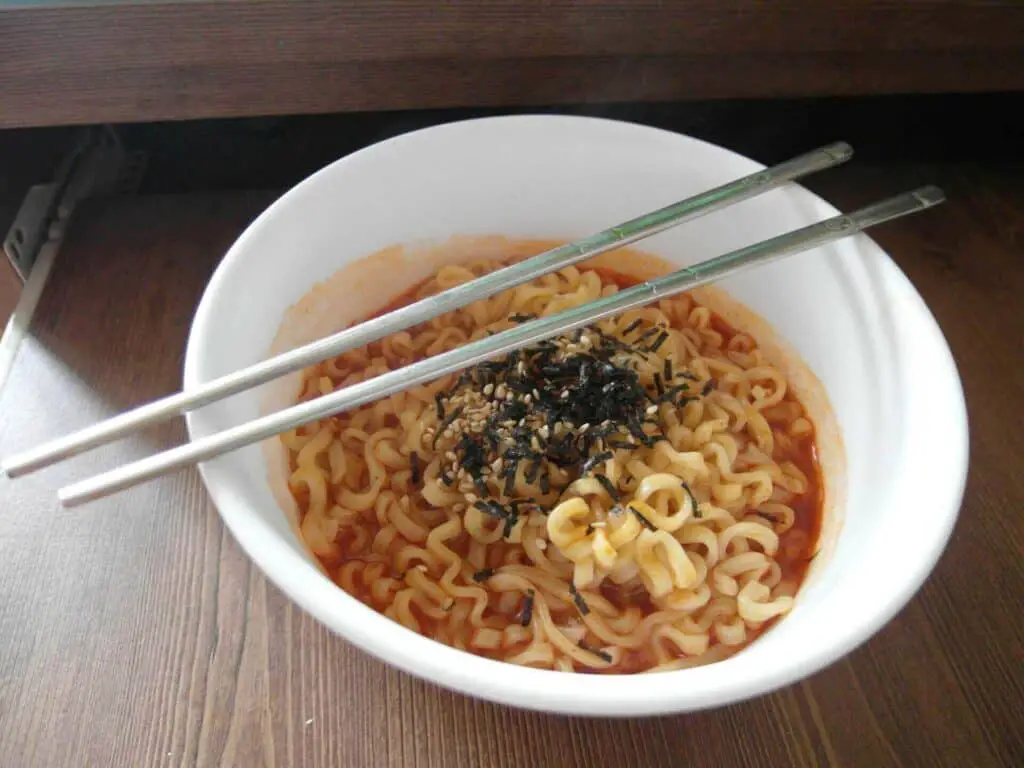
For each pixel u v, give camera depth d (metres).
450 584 0.20
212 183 0.32
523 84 0.26
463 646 0.19
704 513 0.20
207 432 0.17
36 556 0.21
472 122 0.23
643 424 0.21
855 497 0.19
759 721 0.19
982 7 0.26
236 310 0.19
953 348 0.26
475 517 0.20
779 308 0.23
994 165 0.32
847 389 0.21
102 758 0.18
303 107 0.26
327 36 0.24
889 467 0.18
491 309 0.25
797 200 0.22
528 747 0.18
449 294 0.20
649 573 0.19
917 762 0.18
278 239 0.21
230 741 0.18
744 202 0.23
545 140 0.23
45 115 0.26
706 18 0.25
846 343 0.21
